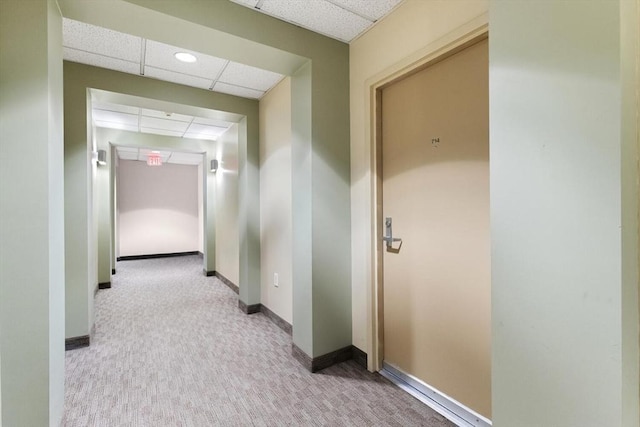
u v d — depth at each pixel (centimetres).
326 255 226
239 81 301
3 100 133
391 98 211
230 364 233
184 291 445
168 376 216
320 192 224
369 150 217
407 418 171
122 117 403
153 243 766
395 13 196
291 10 195
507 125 102
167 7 169
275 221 321
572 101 87
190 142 532
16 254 135
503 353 104
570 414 88
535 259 95
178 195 793
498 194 105
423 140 189
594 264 83
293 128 242
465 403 168
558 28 89
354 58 230
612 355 81
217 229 538
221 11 185
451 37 162
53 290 147
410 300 199
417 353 196
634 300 81
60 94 164
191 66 268
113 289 455
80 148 268
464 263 167
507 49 101
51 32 148
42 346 138
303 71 228
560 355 90
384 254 218
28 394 136
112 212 555
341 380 209
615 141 79
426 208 188
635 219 82
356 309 233
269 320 328
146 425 167
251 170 353
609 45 80
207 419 171
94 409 179
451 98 172
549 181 92
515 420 101
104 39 225
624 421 80
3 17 134
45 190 139
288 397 191
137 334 290
